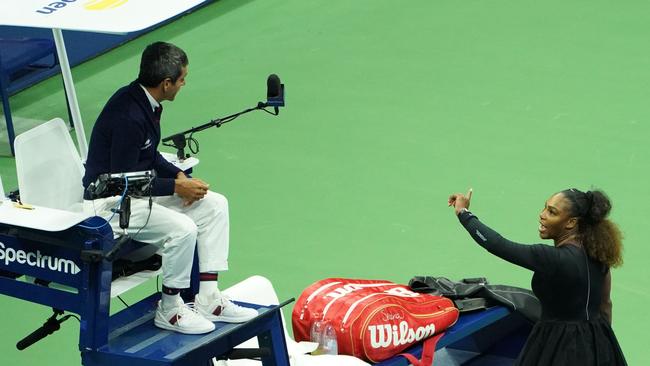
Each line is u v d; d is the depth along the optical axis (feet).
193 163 74.18
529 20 155.33
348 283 79.36
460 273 97.55
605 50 144.87
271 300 77.36
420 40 150.20
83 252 56.44
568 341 69.00
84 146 83.51
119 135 61.11
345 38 151.74
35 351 89.76
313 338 75.05
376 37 151.74
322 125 127.85
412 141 123.13
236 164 119.44
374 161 118.93
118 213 60.29
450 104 131.64
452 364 86.94
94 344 57.67
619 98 131.44
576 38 148.77
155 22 62.59
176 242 60.18
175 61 61.67
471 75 139.13
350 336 73.26
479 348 88.07
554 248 68.74
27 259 59.36
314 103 133.39
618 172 114.21
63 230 57.41
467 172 115.55
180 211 63.62
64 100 138.00
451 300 80.38
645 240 101.40
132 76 143.64
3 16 63.72
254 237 104.88
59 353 89.56
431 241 103.09
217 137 125.70
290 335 89.92
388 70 141.59
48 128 67.41
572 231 69.62
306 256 101.30
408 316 74.95
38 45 130.11
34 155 66.33
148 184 60.03
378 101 133.18
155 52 61.46
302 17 159.63
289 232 105.60
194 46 151.43
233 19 159.94
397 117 128.98
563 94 132.98
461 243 102.58
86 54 148.36
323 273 98.32
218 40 152.97
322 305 75.97
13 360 88.38
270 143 124.06
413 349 75.87
